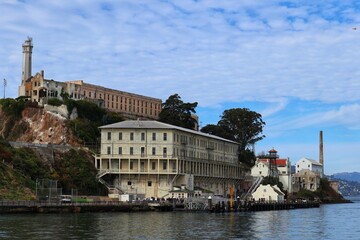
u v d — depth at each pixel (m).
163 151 182.62
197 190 187.75
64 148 181.88
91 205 140.25
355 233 103.88
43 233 87.81
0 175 144.00
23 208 126.12
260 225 117.00
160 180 183.62
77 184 172.75
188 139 194.75
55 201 138.50
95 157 185.00
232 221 124.88
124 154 183.25
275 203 197.25
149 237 88.00
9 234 85.62
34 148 172.00
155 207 152.88
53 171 169.25
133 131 184.00
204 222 118.75
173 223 113.44
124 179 184.50
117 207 146.00
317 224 125.12
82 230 94.12
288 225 120.00
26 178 151.62
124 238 85.88
